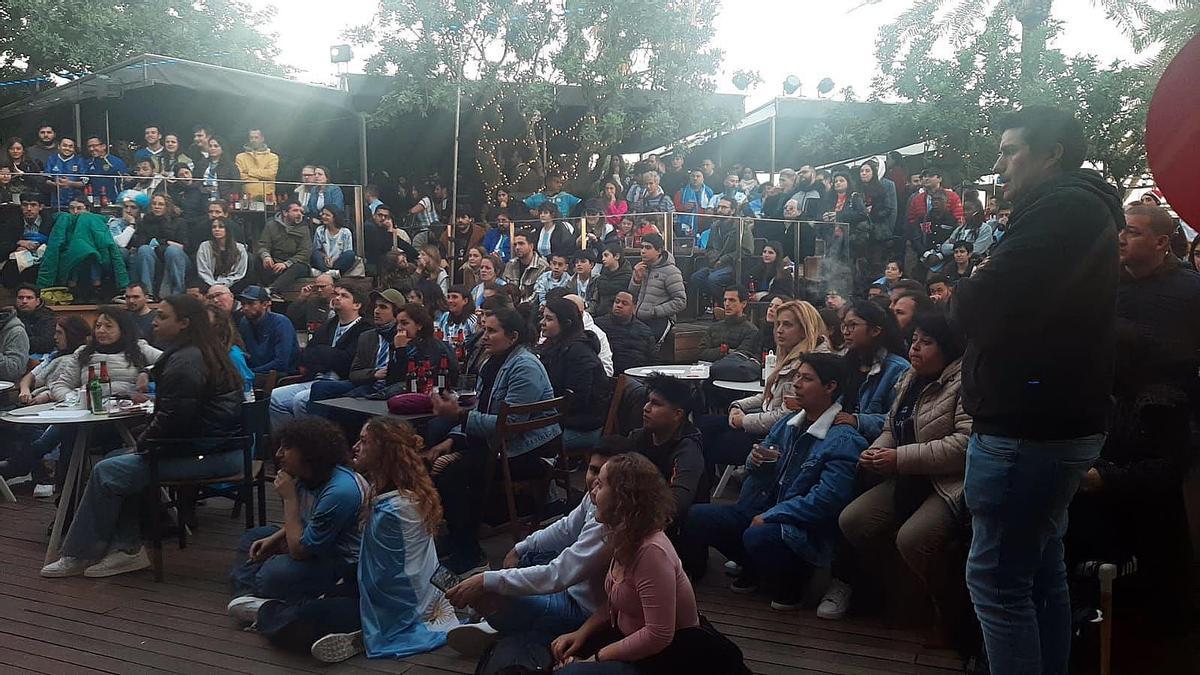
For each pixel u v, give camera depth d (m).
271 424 6.69
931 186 11.23
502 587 3.37
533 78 14.05
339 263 11.12
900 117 11.52
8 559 5.11
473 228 12.46
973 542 2.80
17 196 9.95
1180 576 3.66
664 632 2.84
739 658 2.92
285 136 14.61
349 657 3.79
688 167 16.34
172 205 10.40
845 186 11.61
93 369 5.33
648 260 9.00
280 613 3.90
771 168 14.10
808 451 4.43
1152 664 3.50
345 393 6.61
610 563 3.25
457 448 5.18
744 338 7.76
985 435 2.68
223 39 17.97
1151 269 3.67
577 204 13.16
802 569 4.26
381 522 3.85
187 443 4.83
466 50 13.92
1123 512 3.60
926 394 3.96
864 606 4.24
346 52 13.72
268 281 10.68
